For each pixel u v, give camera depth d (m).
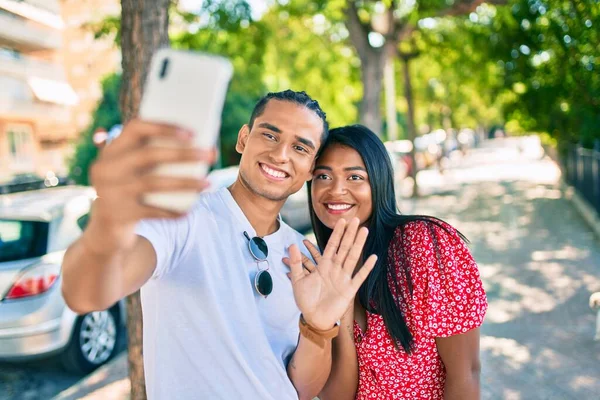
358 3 11.77
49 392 4.76
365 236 1.74
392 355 1.90
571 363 4.60
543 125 12.38
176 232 1.59
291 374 1.78
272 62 14.26
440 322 1.81
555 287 6.75
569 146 15.69
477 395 1.87
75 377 5.04
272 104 1.83
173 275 1.63
